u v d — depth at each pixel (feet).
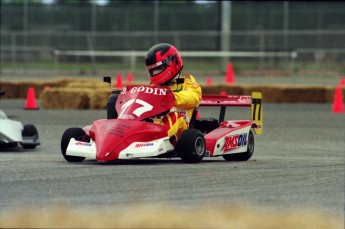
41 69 417.69
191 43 421.59
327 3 426.51
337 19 426.10
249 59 415.03
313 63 411.34
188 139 107.04
